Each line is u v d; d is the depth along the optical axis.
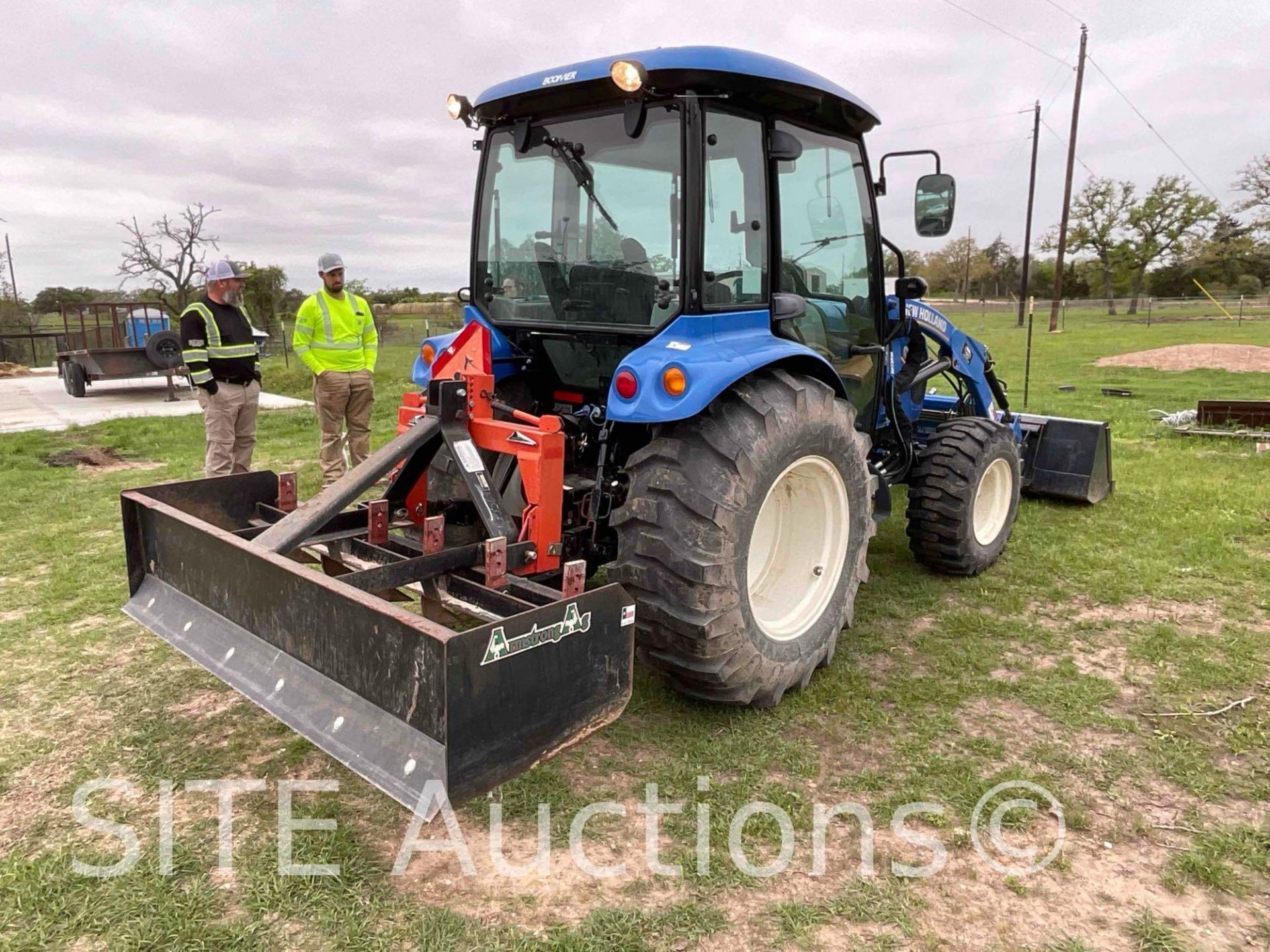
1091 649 3.64
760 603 3.21
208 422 5.63
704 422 2.81
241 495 3.36
